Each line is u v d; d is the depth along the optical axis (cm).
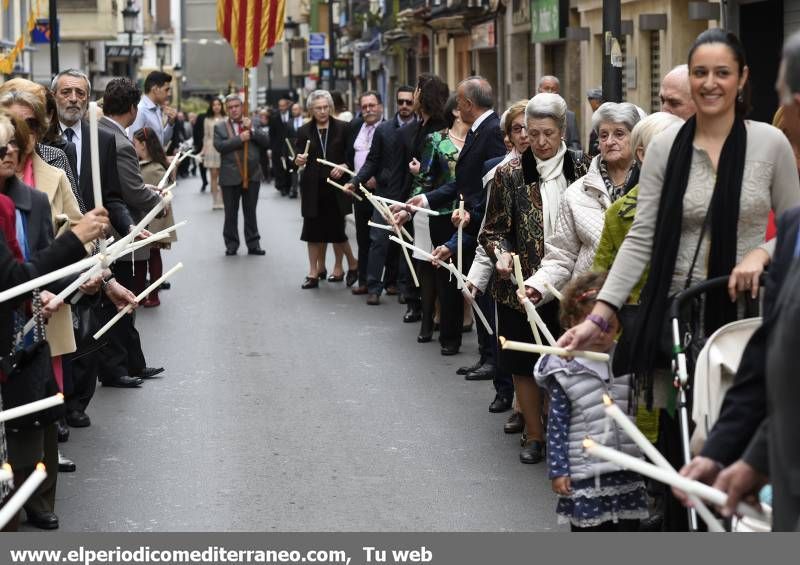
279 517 695
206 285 1603
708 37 544
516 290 789
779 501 356
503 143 1033
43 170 696
